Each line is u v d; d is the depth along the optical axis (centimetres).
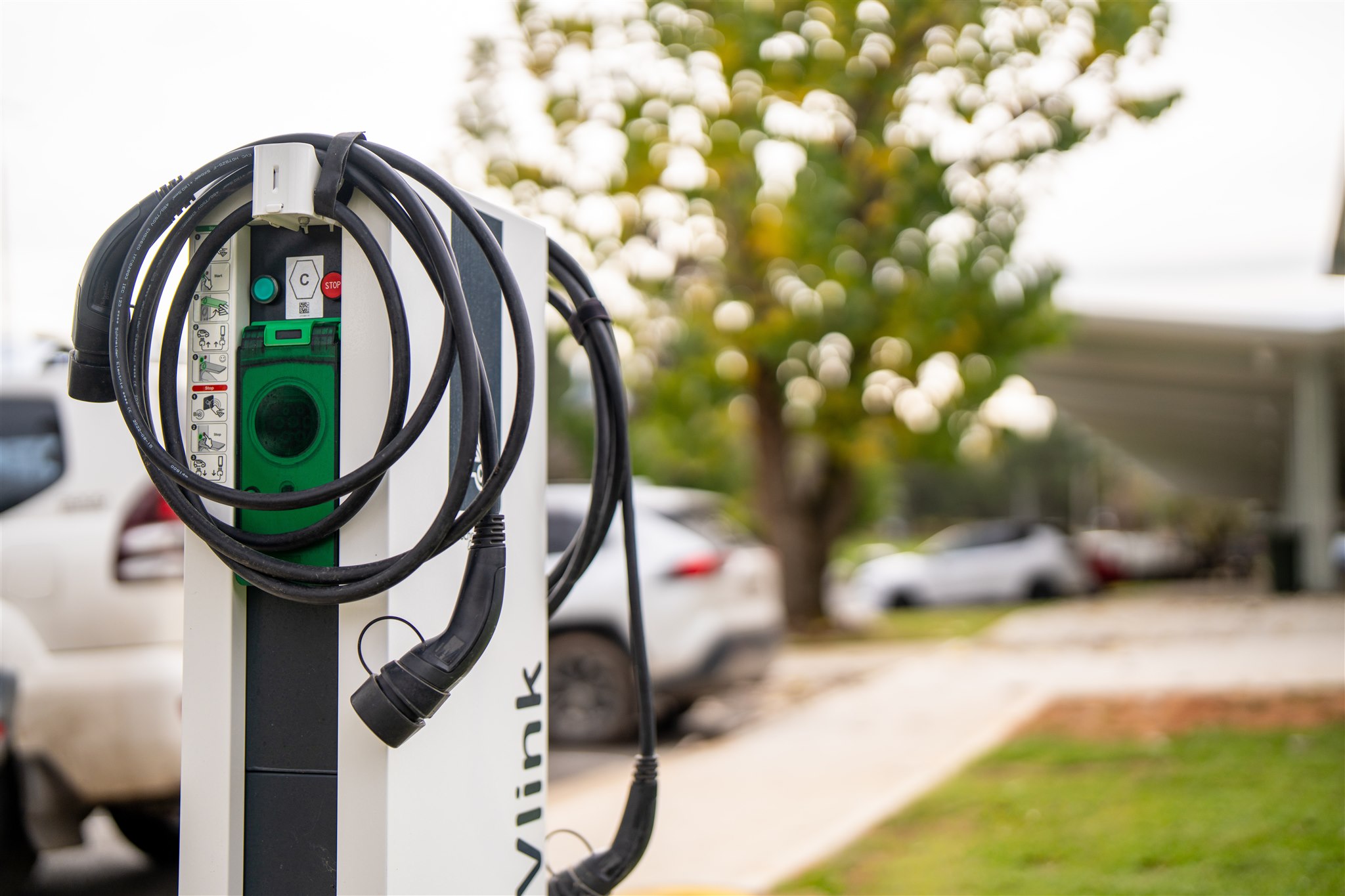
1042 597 2006
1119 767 525
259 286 194
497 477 184
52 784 362
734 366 1354
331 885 188
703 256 1287
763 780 559
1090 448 5888
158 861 452
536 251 236
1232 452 3394
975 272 1252
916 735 665
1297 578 1747
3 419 395
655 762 238
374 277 189
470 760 209
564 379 2530
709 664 691
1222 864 379
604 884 235
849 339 1303
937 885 375
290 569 179
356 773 187
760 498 1503
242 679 193
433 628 197
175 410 188
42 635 365
